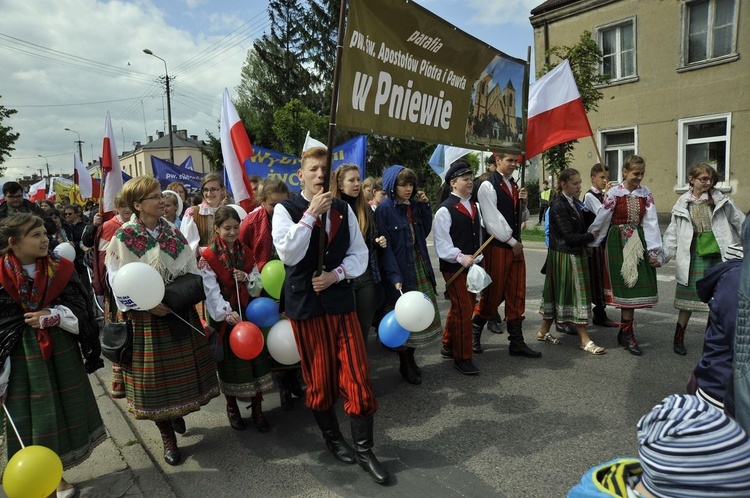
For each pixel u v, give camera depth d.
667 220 14.70
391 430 3.44
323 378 2.84
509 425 3.41
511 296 4.67
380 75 2.95
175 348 3.00
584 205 5.14
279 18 27.77
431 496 2.68
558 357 4.68
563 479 2.77
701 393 2.10
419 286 4.26
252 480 2.91
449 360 4.79
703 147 13.97
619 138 15.59
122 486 2.89
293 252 2.61
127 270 2.77
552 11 16.16
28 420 2.59
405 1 2.99
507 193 4.52
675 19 13.78
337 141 22.91
